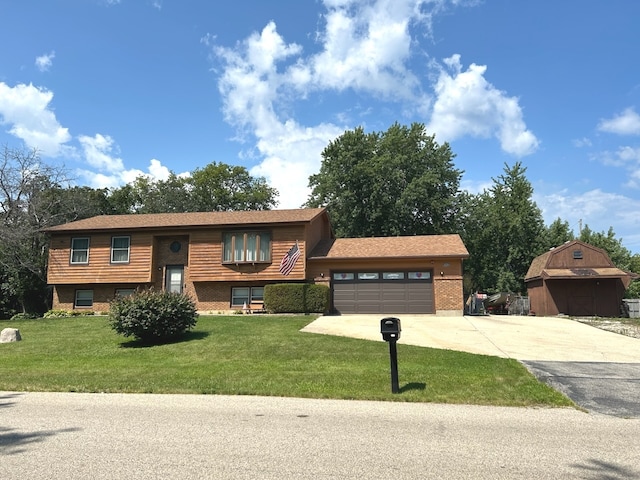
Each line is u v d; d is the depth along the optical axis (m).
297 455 5.00
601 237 48.09
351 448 5.25
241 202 53.56
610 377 9.61
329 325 17.33
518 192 45.53
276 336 14.87
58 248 25.00
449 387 8.76
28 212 29.27
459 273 22.53
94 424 6.36
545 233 45.53
